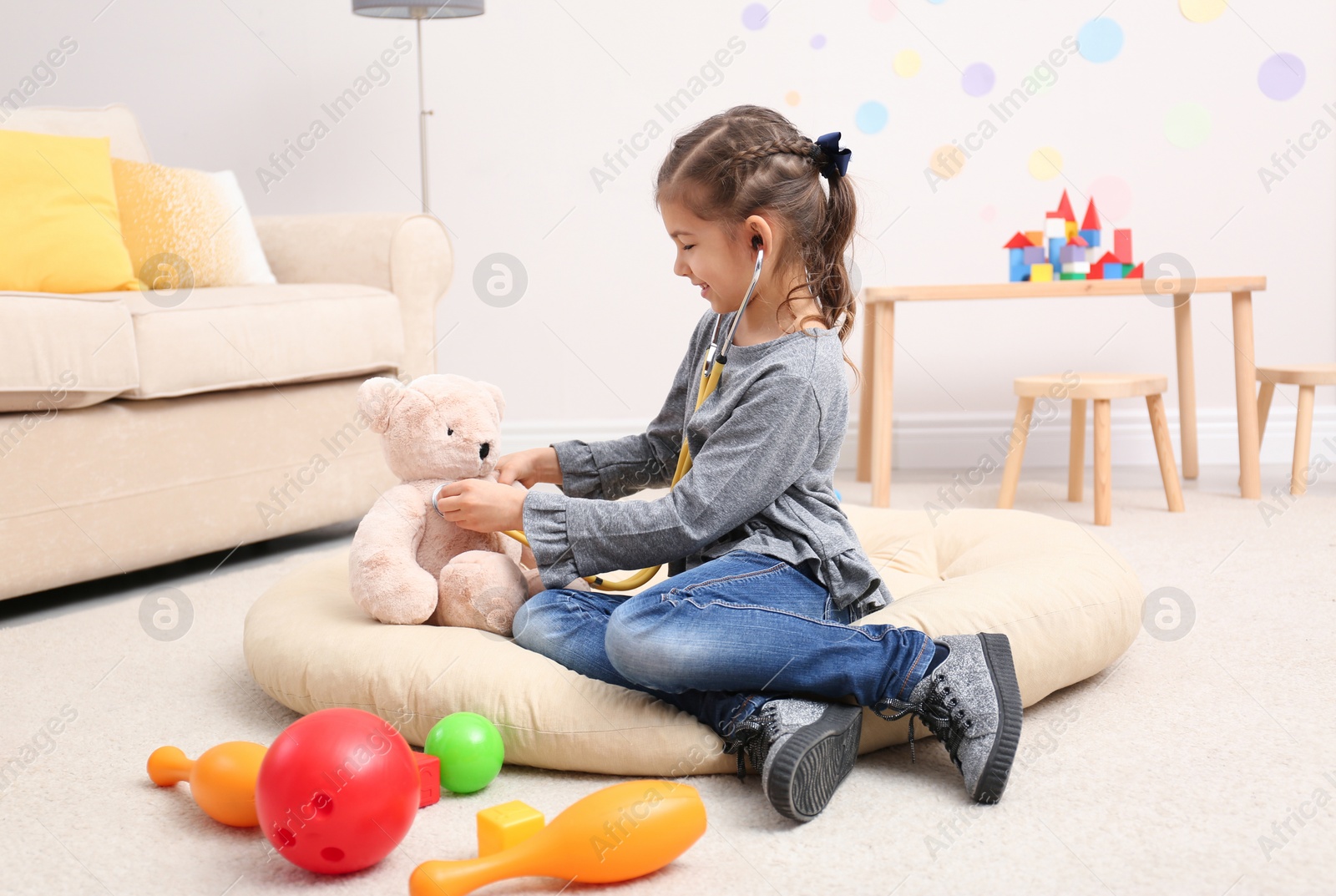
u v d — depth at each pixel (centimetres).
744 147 106
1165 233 261
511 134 263
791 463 104
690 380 122
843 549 104
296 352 185
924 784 94
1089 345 267
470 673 99
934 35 258
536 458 126
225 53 267
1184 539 187
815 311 112
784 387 103
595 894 76
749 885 77
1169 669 122
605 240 264
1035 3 256
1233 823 85
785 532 105
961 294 216
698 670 93
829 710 92
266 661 109
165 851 84
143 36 267
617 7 258
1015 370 269
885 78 259
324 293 194
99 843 86
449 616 113
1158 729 104
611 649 96
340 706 103
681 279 265
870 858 81
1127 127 259
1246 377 223
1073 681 112
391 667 101
